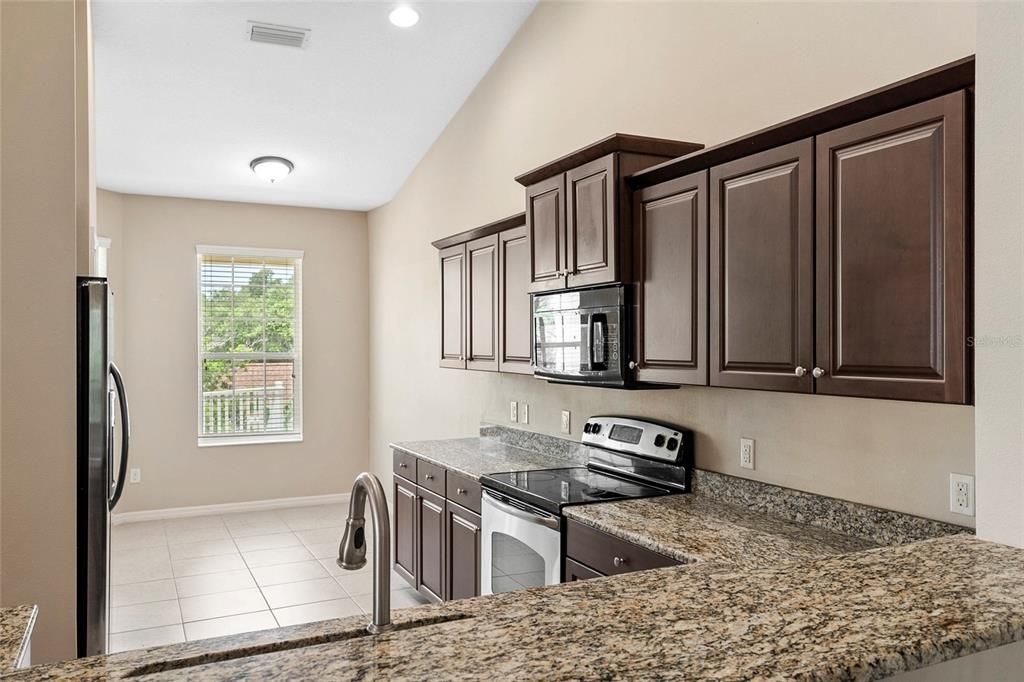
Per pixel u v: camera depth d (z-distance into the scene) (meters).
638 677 0.90
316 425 6.58
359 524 1.18
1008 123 1.51
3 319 2.12
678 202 2.48
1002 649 1.24
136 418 5.92
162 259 6.02
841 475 2.31
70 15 2.18
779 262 2.07
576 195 2.94
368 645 1.03
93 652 2.25
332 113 4.71
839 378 1.88
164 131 4.76
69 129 2.17
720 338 2.29
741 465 2.70
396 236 6.07
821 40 2.38
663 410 3.11
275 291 6.47
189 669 0.95
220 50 3.96
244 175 5.53
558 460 3.80
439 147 5.18
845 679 0.92
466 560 3.51
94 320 2.26
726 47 2.76
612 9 3.41
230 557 5.00
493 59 4.37
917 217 1.68
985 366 1.57
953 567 1.39
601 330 2.82
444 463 3.74
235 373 6.32
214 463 6.20
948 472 2.00
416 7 3.76
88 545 2.24
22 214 2.13
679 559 2.06
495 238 3.83
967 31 1.95
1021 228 1.50
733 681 0.88
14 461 2.12
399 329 6.02
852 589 1.26
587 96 3.58
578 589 1.29
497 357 3.81
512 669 0.93
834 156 1.89
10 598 2.12
